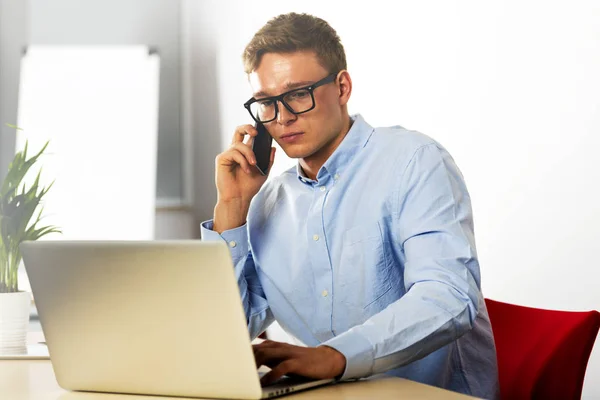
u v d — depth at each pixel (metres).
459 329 1.29
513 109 2.67
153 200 4.82
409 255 1.49
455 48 2.96
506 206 2.70
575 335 1.58
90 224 4.83
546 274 2.52
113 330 1.13
